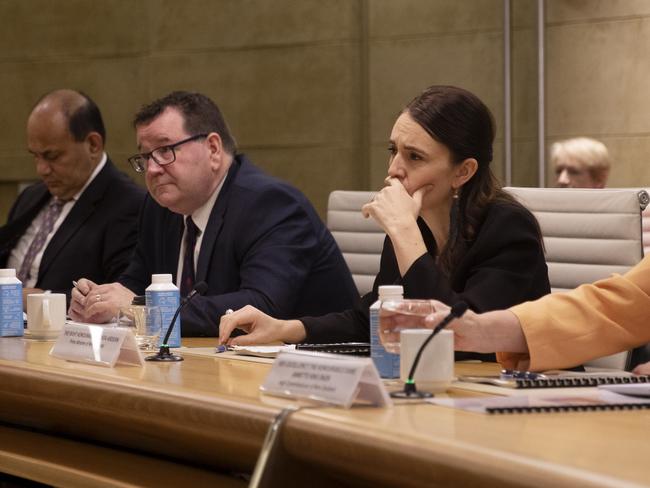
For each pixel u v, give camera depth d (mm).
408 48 7754
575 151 6367
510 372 2439
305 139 8180
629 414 1902
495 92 7457
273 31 8250
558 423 1796
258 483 1811
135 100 8641
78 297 3936
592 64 7270
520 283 3057
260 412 1907
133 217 5410
